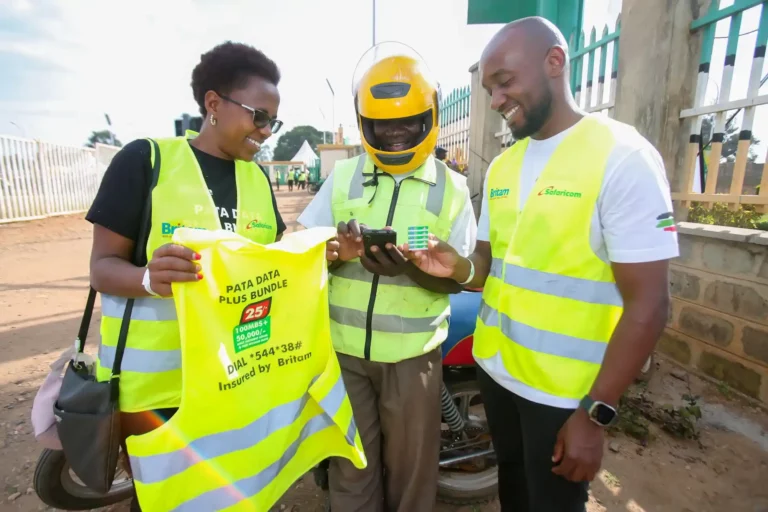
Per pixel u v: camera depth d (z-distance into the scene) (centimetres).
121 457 181
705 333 369
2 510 244
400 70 166
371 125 175
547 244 146
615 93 452
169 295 126
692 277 379
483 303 179
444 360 234
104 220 145
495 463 252
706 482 264
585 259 142
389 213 181
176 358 154
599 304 143
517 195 161
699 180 401
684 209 407
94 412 144
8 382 377
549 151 154
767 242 312
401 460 188
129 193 148
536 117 148
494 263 172
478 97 762
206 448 131
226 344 130
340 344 183
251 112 155
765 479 265
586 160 140
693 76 394
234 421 134
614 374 131
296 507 249
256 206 172
